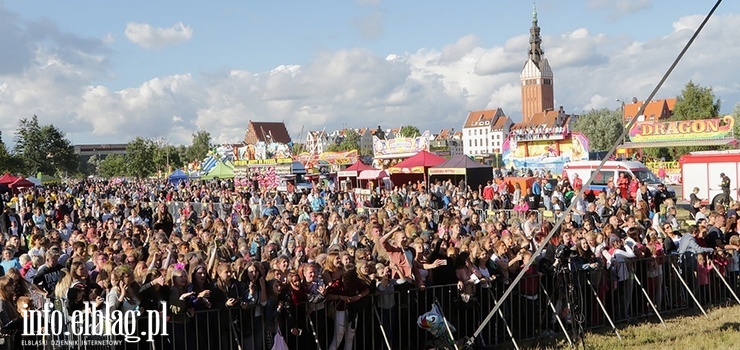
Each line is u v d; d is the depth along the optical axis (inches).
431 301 387.5
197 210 1238.9
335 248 393.1
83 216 861.8
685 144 1860.2
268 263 374.0
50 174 4685.0
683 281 464.8
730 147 1857.8
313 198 1127.6
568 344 392.5
